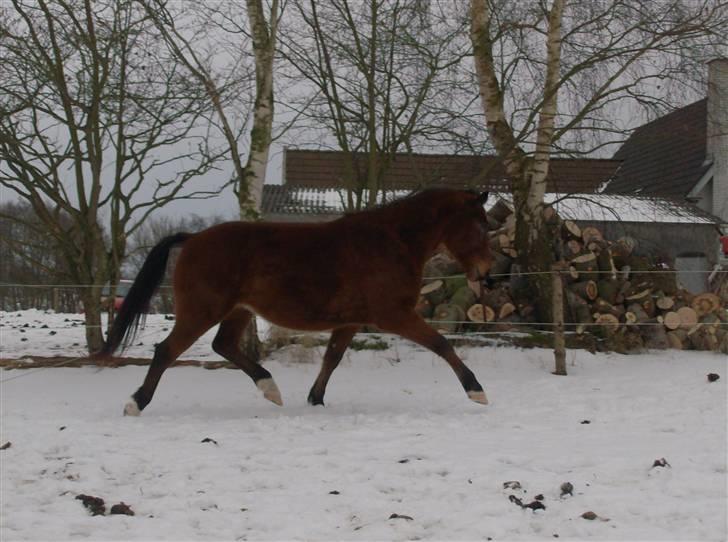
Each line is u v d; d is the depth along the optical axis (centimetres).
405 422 611
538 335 1059
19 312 2202
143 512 388
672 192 2225
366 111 1168
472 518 363
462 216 668
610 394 759
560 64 1102
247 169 1031
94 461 486
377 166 1162
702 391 755
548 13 1080
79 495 408
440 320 1076
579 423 611
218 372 945
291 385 855
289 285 638
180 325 652
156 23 981
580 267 1102
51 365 969
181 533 351
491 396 762
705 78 1063
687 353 1071
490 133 1118
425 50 1108
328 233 650
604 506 378
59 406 725
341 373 930
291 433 570
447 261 1133
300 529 351
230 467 468
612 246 1163
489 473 439
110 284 1075
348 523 363
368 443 530
